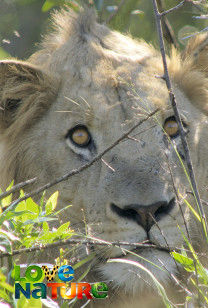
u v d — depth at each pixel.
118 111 7.69
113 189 7.31
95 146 7.75
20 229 6.03
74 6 10.65
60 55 8.55
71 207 7.79
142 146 7.49
